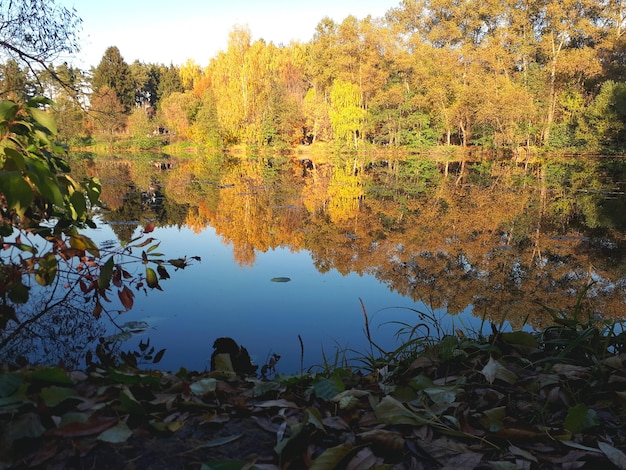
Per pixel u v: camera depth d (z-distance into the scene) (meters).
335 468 1.12
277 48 42.53
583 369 1.73
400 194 11.92
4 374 1.36
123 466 1.10
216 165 22.42
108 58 43.78
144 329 3.14
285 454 1.14
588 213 9.08
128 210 8.80
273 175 17.42
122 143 36.16
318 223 8.01
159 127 41.72
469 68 26.91
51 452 1.11
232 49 33.91
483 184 14.16
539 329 3.40
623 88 21.31
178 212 8.79
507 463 1.13
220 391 1.63
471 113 25.97
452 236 7.02
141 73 52.81
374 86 30.02
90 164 20.91
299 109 33.66
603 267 5.30
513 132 25.20
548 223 8.06
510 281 4.71
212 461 1.08
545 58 26.75
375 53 29.77
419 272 4.97
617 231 7.41
